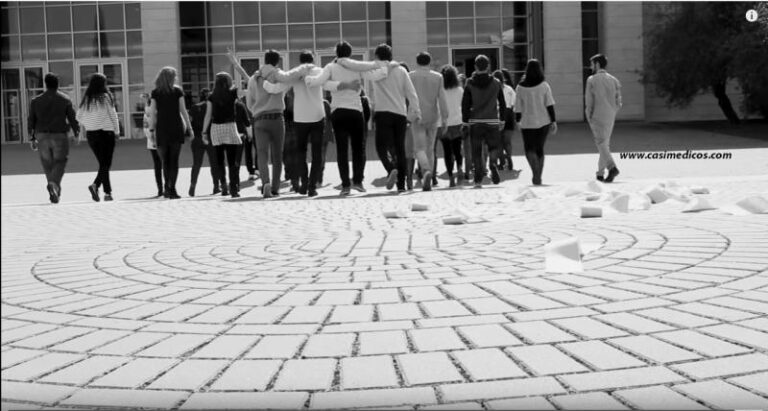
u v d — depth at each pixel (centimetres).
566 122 3519
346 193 1225
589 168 1673
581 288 436
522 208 915
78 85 3669
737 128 2983
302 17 3575
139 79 3631
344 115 1214
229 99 1258
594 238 627
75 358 329
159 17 3575
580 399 264
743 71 2861
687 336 336
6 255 644
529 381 284
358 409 261
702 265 495
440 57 3572
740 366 295
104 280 511
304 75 1203
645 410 254
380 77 1226
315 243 659
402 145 1262
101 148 1343
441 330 355
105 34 3634
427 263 536
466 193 1191
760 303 391
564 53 3512
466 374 293
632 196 961
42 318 404
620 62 3559
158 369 311
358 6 3550
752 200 776
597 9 3609
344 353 325
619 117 3588
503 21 3569
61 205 1211
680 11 3231
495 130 1352
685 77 3119
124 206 1146
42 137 1327
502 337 341
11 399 279
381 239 670
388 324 369
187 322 387
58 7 3653
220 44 3612
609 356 311
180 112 1323
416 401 267
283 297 437
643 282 448
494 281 463
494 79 1339
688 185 1138
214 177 1406
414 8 3528
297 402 269
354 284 468
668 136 2655
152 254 624
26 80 3688
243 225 836
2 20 3678
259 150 1235
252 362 316
